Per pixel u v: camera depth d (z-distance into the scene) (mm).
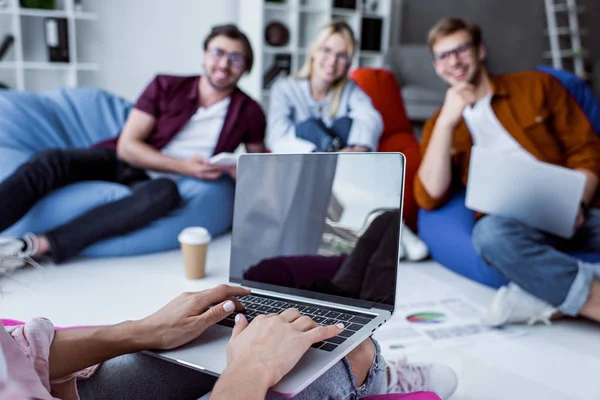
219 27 2605
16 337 765
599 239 2090
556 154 2311
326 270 1154
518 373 1541
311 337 775
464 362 1588
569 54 6984
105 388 894
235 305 1012
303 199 1206
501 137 2348
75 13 4355
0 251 2076
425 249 2541
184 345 929
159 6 4934
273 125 2943
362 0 6094
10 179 2184
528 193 1979
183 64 5156
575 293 1771
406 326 1820
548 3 7020
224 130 2688
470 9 6934
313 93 2979
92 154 2516
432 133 2508
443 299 2074
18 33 4172
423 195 2416
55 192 2344
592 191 2191
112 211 2326
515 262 1842
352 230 1134
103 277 2186
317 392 848
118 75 4848
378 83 3248
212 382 930
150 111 2641
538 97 2334
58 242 2219
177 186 2559
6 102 2697
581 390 1466
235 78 2637
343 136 2812
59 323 1750
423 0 6770
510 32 7141
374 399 949
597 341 1760
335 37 2816
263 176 1266
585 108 2434
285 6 5449
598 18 7297
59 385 828
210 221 2645
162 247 2521
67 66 4398
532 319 1837
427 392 958
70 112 2902
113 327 890
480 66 2352
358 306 1098
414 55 5961
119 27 4773
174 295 2018
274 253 1230
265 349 739
